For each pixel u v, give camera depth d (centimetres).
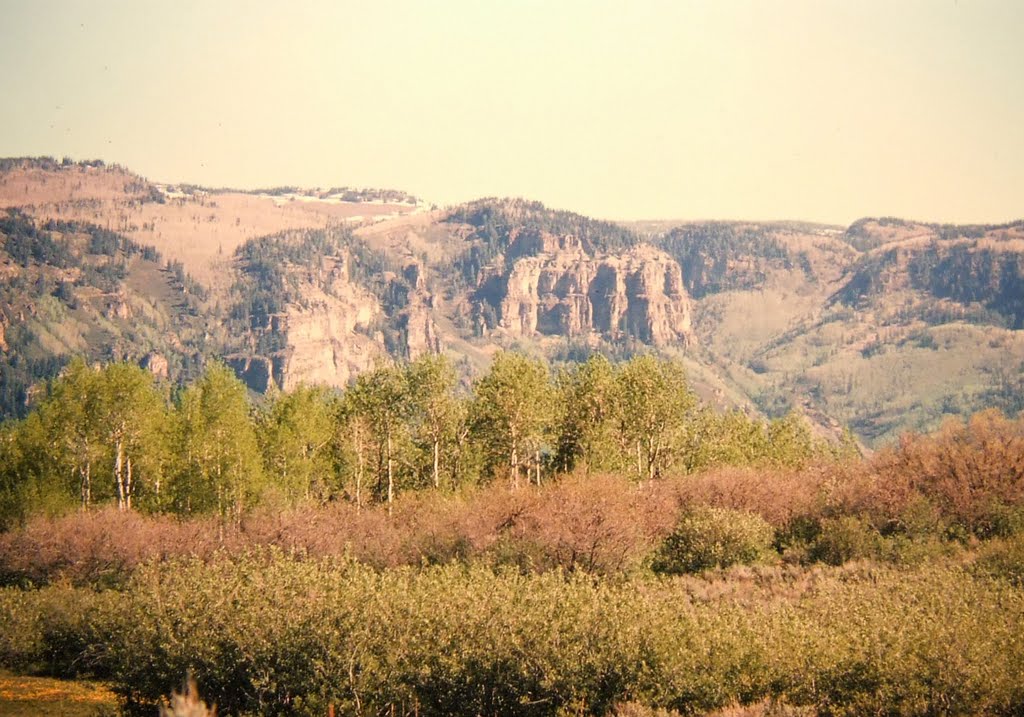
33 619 4162
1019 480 5344
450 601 3148
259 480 6806
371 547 5234
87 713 3409
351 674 2927
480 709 2912
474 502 5703
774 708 2648
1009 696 2477
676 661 2880
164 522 5991
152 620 3312
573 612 3052
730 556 5041
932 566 4419
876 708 2566
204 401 7081
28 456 7300
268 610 3116
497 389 7300
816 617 3300
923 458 5775
